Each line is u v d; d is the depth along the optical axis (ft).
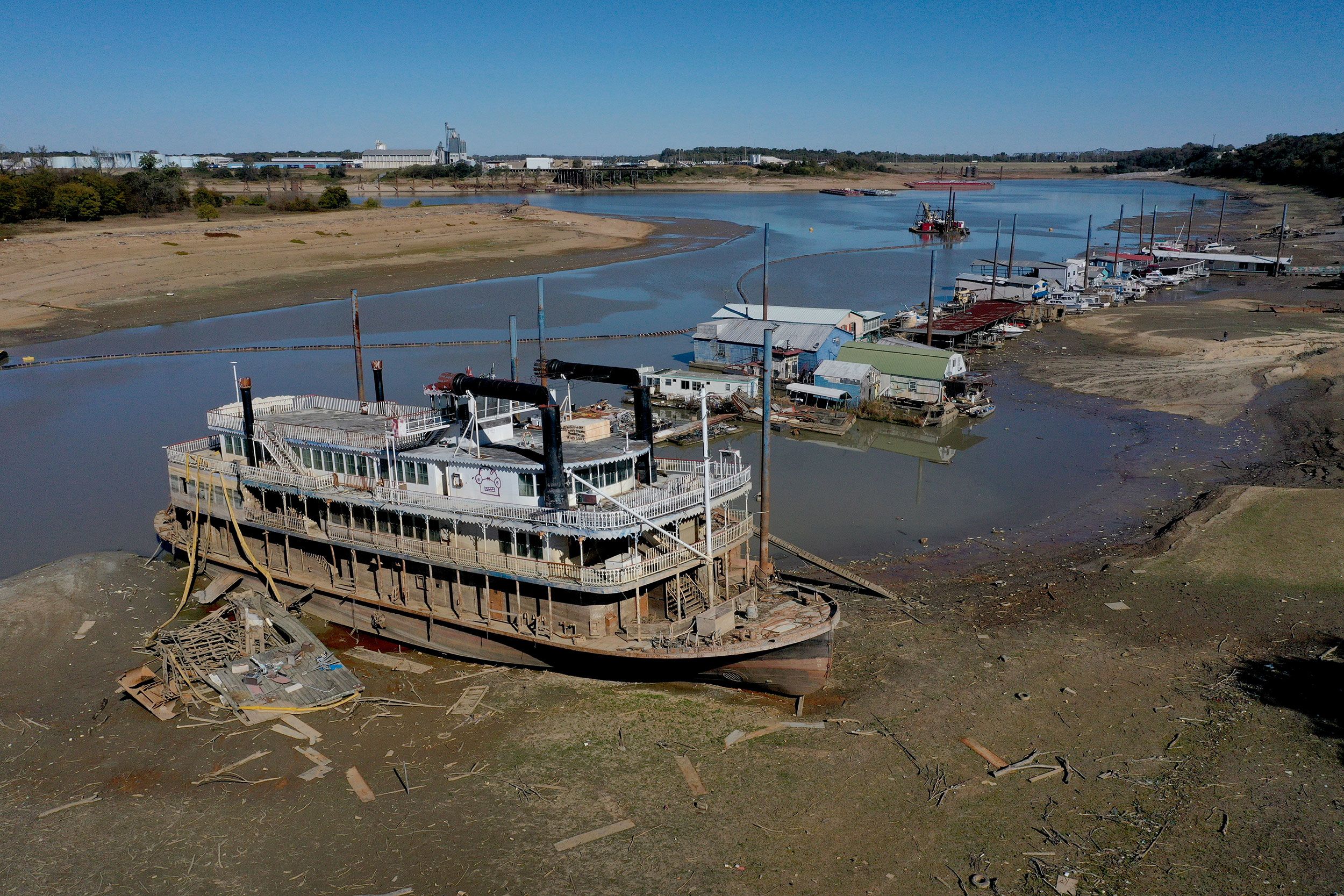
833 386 266.36
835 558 163.22
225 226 614.75
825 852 88.02
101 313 405.18
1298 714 108.47
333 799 97.76
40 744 109.70
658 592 125.49
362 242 606.55
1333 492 179.32
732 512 140.67
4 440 240.73
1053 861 86.28
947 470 214.48
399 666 127.95
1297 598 138.21
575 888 84.38
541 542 121.70
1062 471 212.02
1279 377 282.56
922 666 121.80
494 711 114.21
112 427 251.80
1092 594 142.61
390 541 132.67
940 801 94.68
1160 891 82.53
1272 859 85.81
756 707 113.91
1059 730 106.73
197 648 126.62
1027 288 424.46
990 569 157.17
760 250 643.45
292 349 347.56
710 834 90.84
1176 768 99.25
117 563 162.40
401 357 334.03
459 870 86.84
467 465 126.21
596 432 134.62
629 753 104.22
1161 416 254.88
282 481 143.64
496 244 631.15
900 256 615.57
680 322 396.98
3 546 172.96
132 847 91.40
